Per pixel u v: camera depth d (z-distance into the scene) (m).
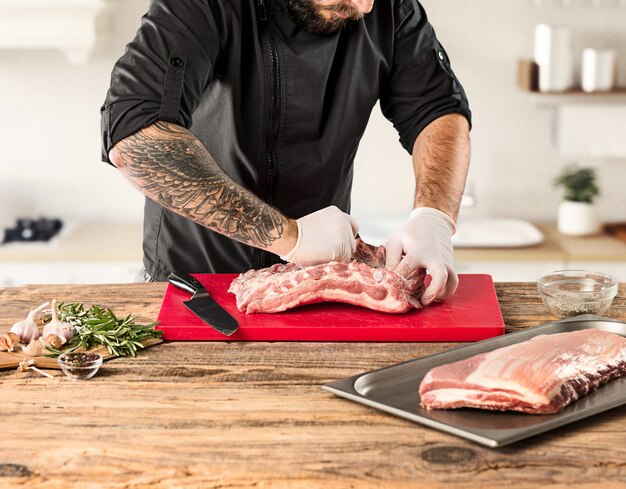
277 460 1.21
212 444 1.25
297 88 2.09
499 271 3.46
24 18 3.34
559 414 1.32
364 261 1.92
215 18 1.97
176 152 1.80
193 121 2.18
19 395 1.42
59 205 3.86
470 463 1.20
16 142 3.79
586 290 1.82
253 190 2.16
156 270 2.28
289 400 1.39
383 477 1.17
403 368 1.48
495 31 3.73
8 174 3.82
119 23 3.67
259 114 2.09
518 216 3.89
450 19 3.72
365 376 1.44
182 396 1.41
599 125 3.67
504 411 1.33
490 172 3.85
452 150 2.16
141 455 1.23
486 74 3.77
